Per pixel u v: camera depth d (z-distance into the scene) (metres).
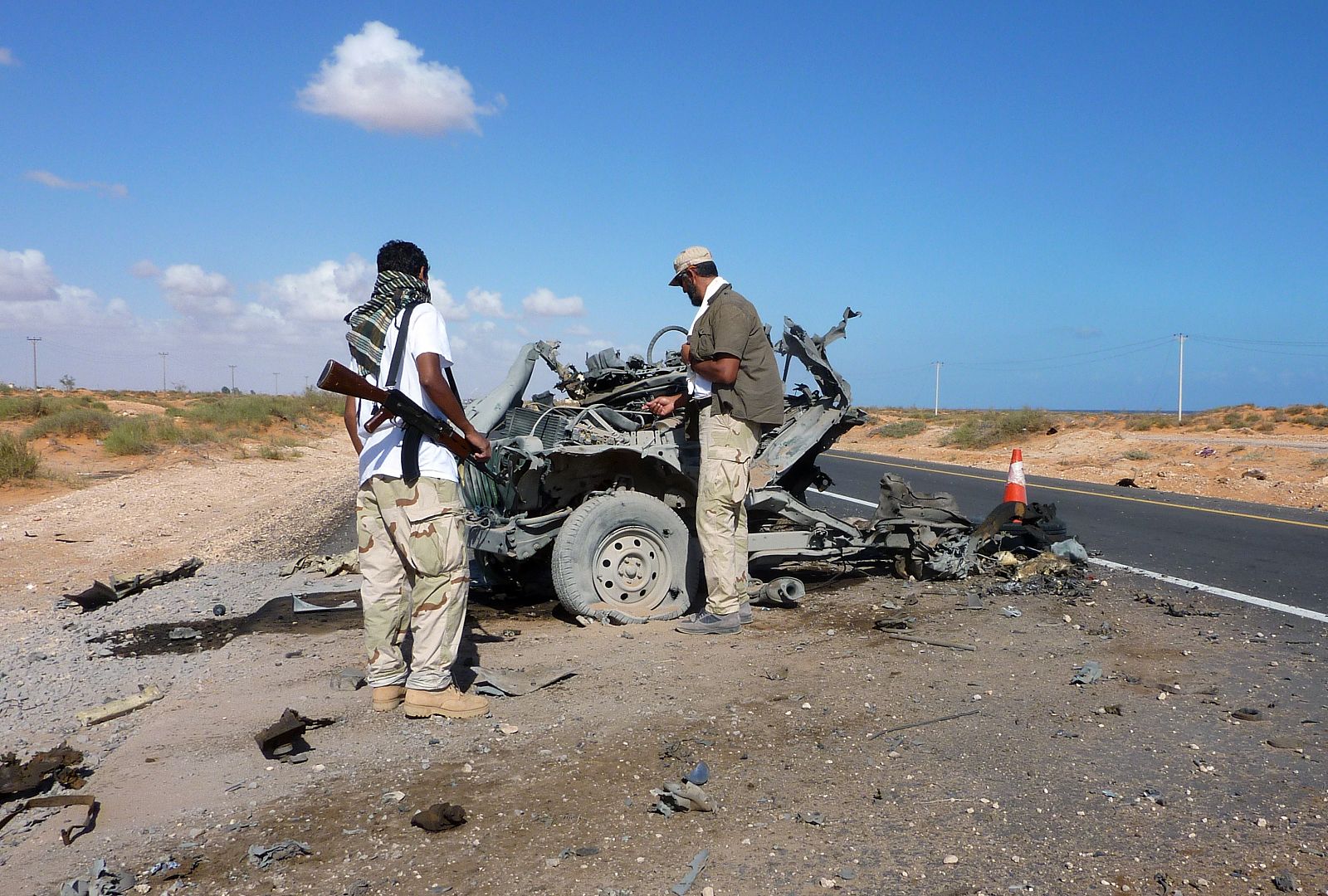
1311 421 35.66
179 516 12.05
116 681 4.96
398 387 4.10
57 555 9.27
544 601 6.86
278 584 7.54
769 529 7.30
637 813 3.23
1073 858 2.89
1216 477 18.52
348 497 14.09
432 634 4.19
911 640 5.47
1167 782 3.45
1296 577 7.52
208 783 3.55
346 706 4.44
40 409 26.19
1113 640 5.48
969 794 3.35
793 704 4.32
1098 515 11.85
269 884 2.80
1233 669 4.89
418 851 2.98
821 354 7.24
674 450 6.32
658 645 5.42
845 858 2.91
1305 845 2.96
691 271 5.69
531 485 6.34
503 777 3.55
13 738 4.11
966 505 13.07
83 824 3.22
